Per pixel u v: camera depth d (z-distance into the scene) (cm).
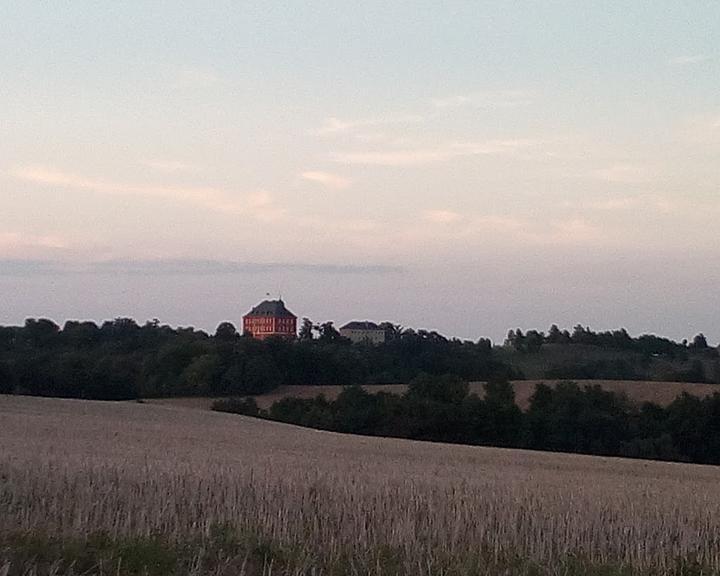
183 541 1630
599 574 1656
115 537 1611
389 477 2775
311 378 9406
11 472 2339
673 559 1805
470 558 1630
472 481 2805
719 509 2314
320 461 3553
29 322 10412
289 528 1820
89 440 4219
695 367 9981
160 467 2669
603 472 3978
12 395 7938
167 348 9612
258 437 5291
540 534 1877
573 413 7275
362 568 1526
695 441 6912
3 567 1280
